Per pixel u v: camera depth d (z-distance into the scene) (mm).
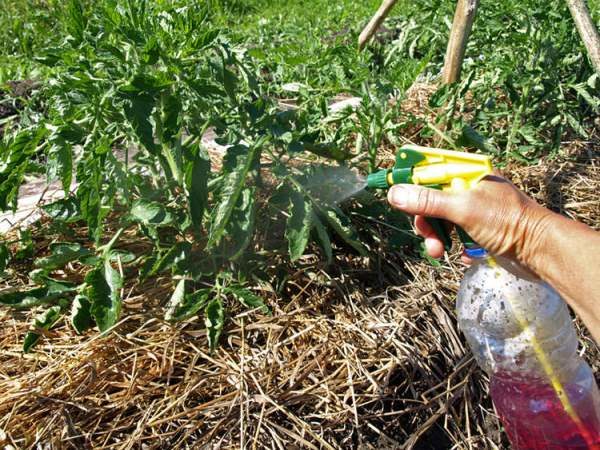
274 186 720
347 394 573
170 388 571
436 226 429
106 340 600
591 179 890
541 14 943
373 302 666
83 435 531
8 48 1465
